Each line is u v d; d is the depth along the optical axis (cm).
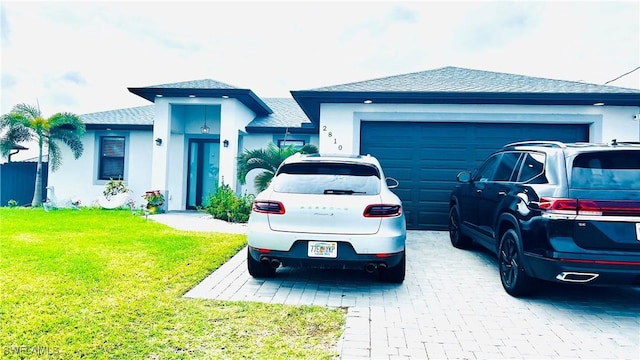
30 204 1502
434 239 820
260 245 460
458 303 437
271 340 330
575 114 875
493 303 439
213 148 1459
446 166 919
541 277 406
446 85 912
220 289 466
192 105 1398
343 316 389
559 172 409
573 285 511
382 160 932
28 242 680
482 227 594
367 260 447
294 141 1402
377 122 934
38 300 399
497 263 624
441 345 329
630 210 374
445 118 901
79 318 358
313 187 480
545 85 905
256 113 1514
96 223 928
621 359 309
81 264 535
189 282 479
